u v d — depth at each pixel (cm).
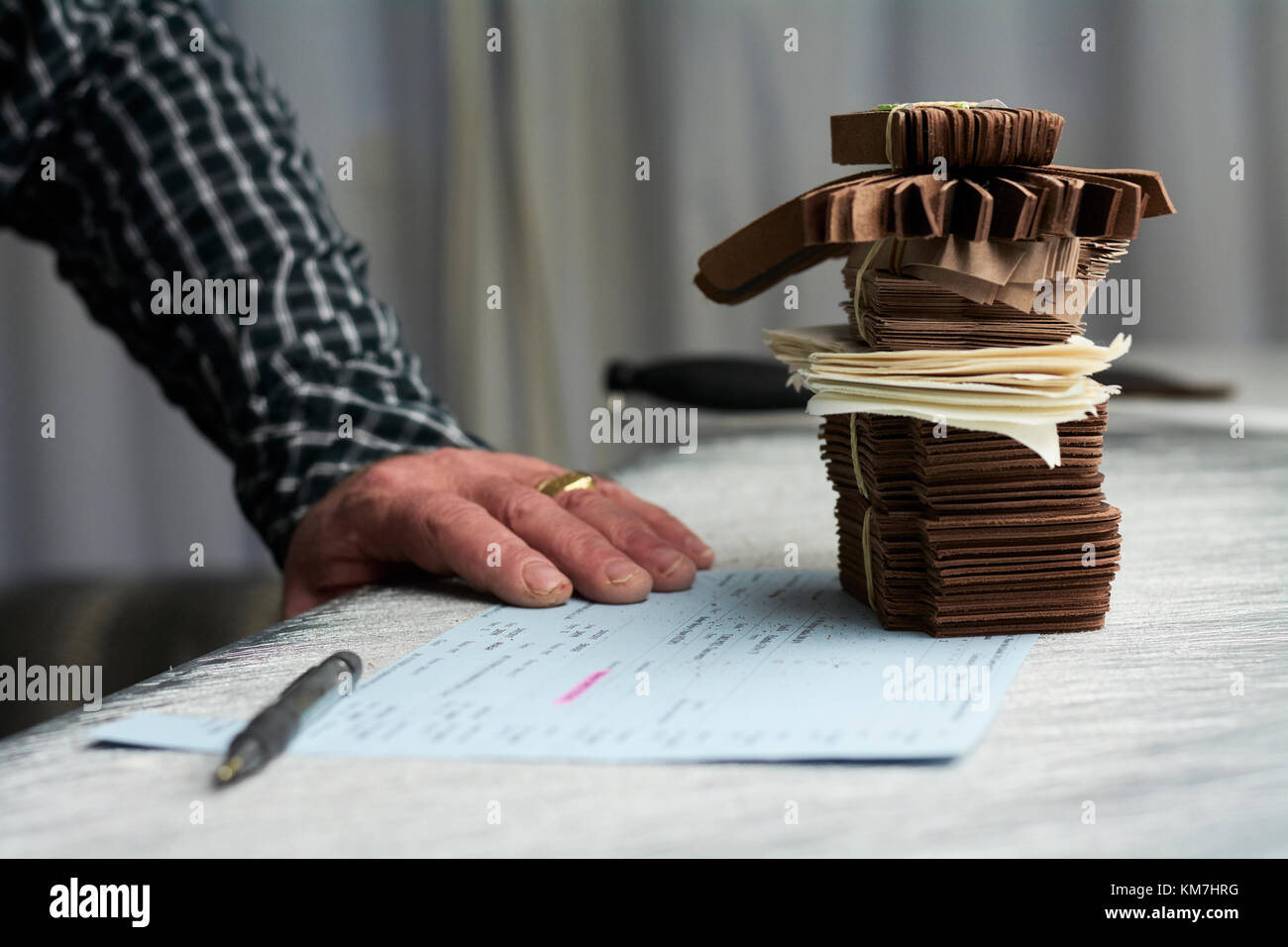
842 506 54
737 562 64
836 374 45
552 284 183
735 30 177
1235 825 27
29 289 170
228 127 84
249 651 47
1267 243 180
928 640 45
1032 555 45
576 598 55
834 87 177
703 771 32
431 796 30
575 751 33
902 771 31
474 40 175
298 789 31
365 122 174
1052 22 174
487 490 60
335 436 73
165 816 29
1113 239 44
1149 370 133
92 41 83
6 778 33
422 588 59
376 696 39
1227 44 173
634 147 181
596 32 178
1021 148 43
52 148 84
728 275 48
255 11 170
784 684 39
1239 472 87
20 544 174
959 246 42
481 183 178
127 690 41
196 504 176
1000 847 26
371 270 179
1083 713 36
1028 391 42
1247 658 41
